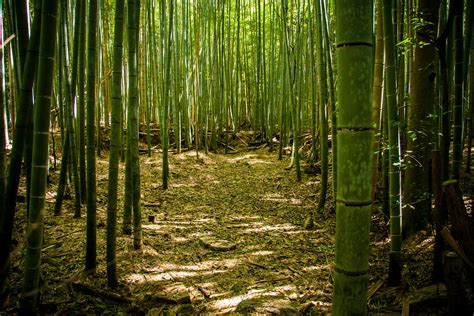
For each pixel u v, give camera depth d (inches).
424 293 118.3
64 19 217.9
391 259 135.9
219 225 223.3
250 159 413.7
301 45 419.8
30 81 102.2
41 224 99.8
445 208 117.5
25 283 99.7
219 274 155.9
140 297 132.6
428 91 175.2
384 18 133.8
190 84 476.4
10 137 315.6
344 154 61.6
